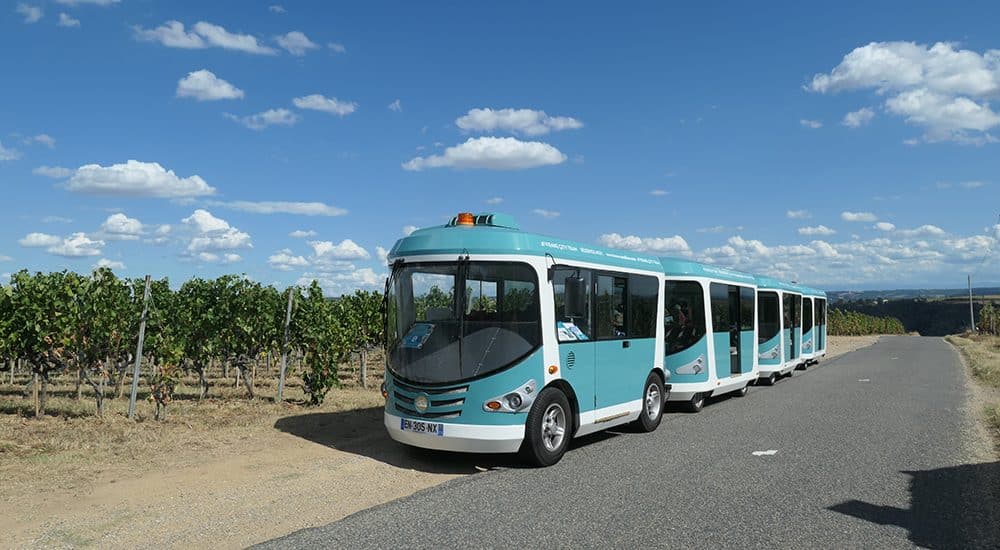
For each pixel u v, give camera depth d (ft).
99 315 36.63
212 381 61.36
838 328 237.04
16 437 30.60
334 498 23.02
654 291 38.60
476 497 23.21
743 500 22.94
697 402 45.03
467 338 27.25
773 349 63.26
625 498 23.13
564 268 30.12
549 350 28.32
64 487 23.04
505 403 26.63
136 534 18.86
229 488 23.71
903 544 18.60
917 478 26.11
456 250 28.27
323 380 44.29
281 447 30.60
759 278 63.82
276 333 45.98
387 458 29.17
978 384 63.16
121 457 27.50
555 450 28.40
